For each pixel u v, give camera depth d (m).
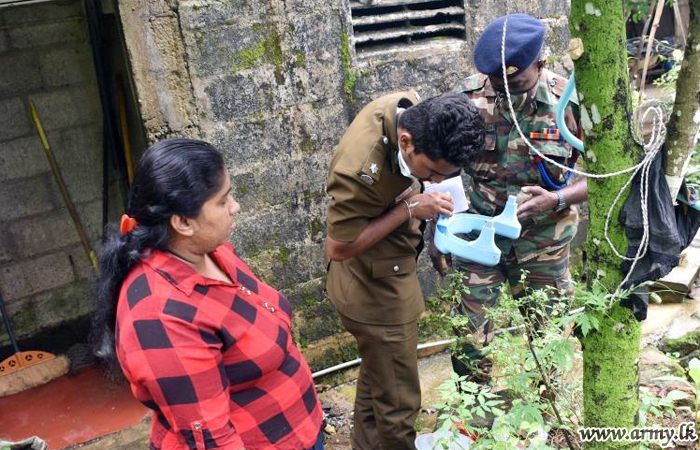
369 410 2.65
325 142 3.26
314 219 3.32
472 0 3.41
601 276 1.87
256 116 3.09
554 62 3.67
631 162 1.75
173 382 1.38
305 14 3.08
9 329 3.94
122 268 1.49
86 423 3.47
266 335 1.59
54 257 4.30
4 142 4.04
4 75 3.96
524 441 1.97
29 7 3.93
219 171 1.44
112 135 4.08
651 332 3.45
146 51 2.84
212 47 2.94
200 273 1.55
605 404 1.94
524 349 2.19
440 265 2.78
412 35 3.42
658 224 1.76
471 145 1.96
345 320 2.44
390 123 2.12
